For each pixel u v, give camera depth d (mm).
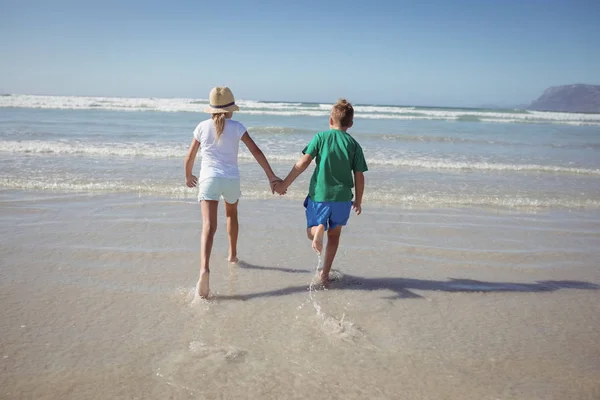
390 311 3357
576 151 14594
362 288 3805
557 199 7457
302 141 14695
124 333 2848
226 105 3777
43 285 3547
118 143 12219
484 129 23469
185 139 13648
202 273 3436
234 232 4172
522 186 8516
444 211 6574
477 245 5074
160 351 2645
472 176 9422
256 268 4176
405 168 10148
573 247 5105
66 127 16328
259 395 2258
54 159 9320
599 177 9852
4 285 3506
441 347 2826
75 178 7566
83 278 3727
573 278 4176
